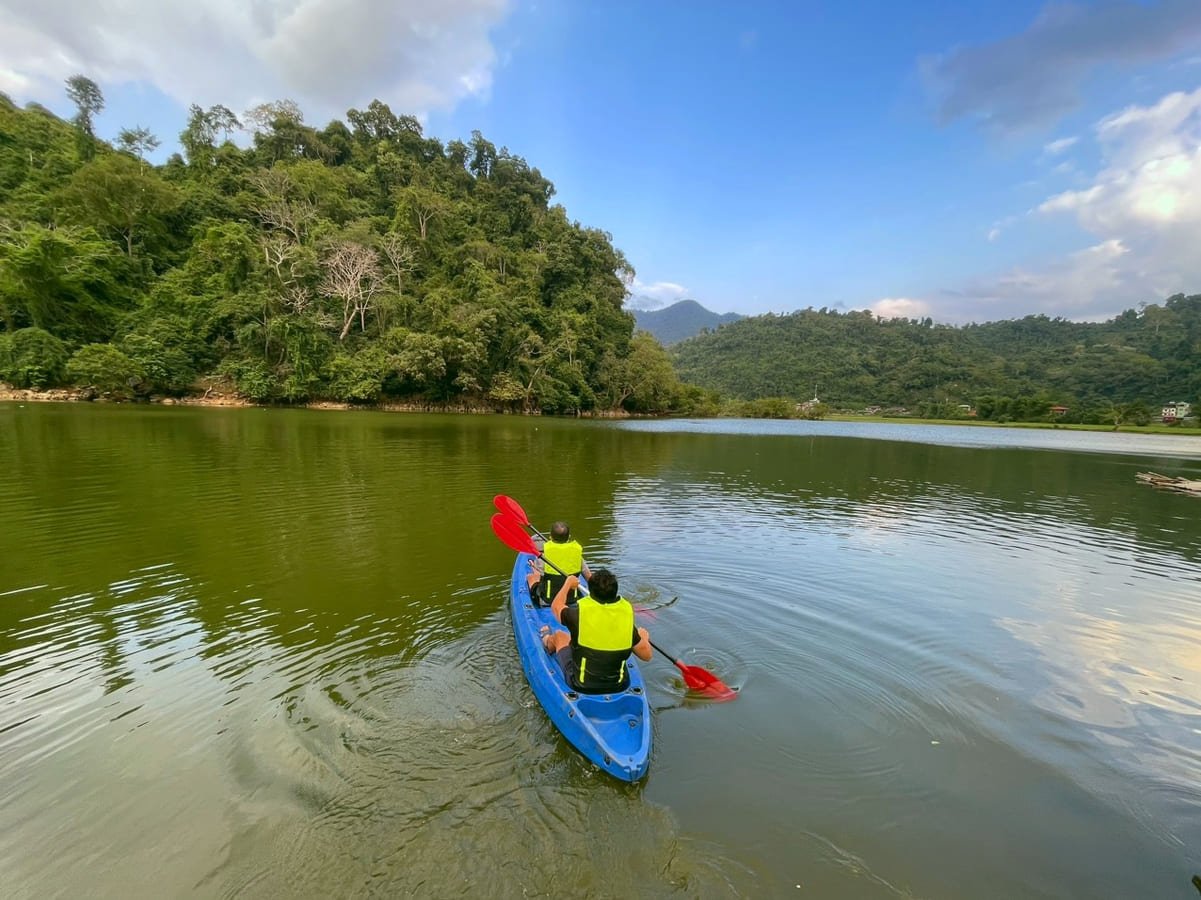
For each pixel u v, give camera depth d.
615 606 4.12
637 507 12.12
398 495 11.76
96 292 41.22
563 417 55.25
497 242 69.81
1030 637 6.14
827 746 4.03
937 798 3.55
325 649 5.16
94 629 5.44
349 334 49.78
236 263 44.03
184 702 4.25
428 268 59.66
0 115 53.94
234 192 56.47
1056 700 4.83
